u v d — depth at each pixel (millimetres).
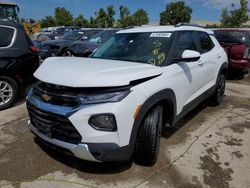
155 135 3174
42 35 15391
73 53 9539
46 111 2941
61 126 2881
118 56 4020
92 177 3117
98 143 2777
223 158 3613
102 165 3346
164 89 3324
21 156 3527
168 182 3068
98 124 2764
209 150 3822
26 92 5637
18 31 5410
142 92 2986
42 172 3191
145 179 3107
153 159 3293
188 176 3188
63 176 3125
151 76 3223
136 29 4527
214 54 5273
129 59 3857
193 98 4414
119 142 2826
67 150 2947
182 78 3852
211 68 5094
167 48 3816
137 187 2969
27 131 4293
